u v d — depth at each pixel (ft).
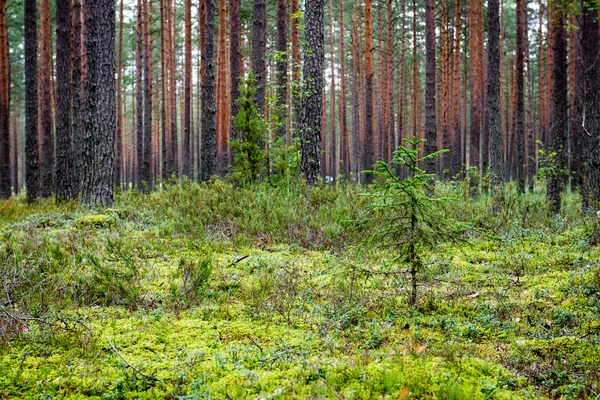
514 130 103.14
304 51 40.50
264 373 11.29
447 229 15.90
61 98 49.90
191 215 31.40
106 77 38.70
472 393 10.18
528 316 15.06
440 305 16.67
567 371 11.46
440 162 125.49
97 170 38.83
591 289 17.02
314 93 40.19
